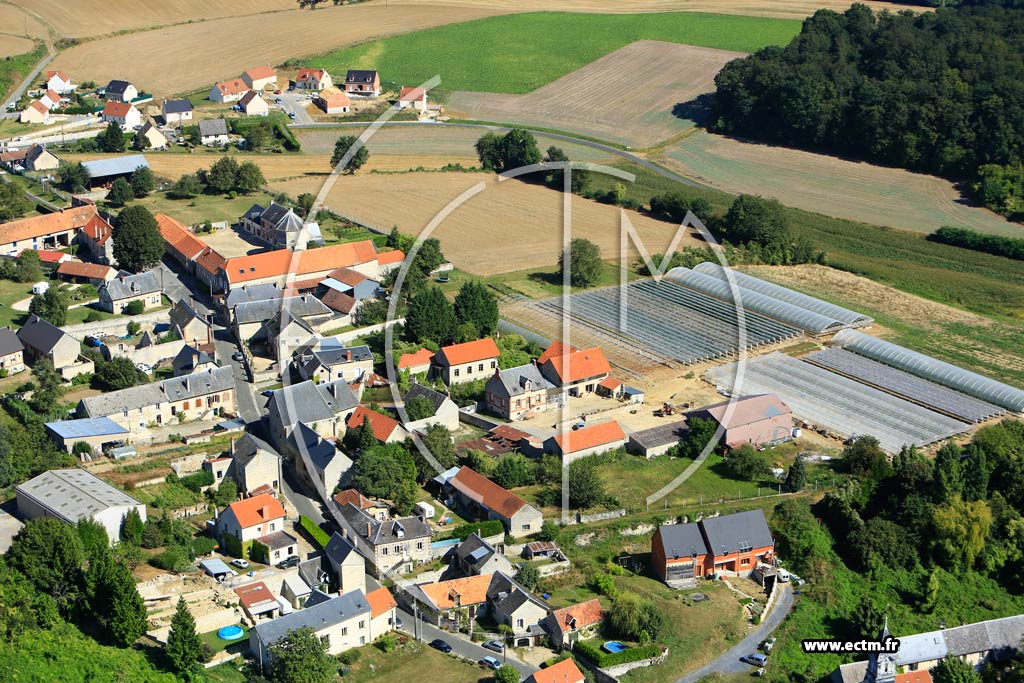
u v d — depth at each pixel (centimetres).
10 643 12581
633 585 15012
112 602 12900
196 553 14650
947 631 14525
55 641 12800
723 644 14200
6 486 15650
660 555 15238
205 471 16088
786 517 16100
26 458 15775
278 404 17062
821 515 16412
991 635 14600
